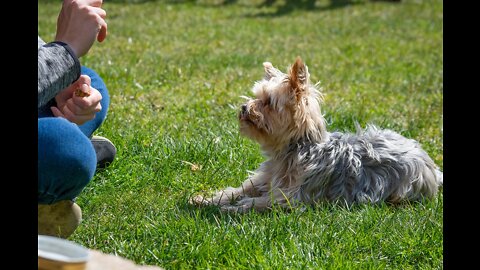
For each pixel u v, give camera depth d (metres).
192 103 8.74
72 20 3.84
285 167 5.88
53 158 3.46
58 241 2.62
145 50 13.21
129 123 7.41
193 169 6.27
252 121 5.86
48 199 3.63
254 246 4.48
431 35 17.25
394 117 8.71
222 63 11.88
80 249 2.57
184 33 16.22
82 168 3.54
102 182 5.68
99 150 5.82
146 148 6.49
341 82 11.00
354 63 12.97
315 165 5.71
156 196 5.59
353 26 18.64
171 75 10.48
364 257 4.55
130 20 18.36
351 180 5.75
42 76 3.59
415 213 5.31
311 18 20.20
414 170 5.87
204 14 20.39
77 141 3.54
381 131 6.25
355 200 5.71
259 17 20.14
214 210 5.27
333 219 5.04
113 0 22.70
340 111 8.42
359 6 22.88
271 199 5.53
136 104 8.48
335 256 4.40
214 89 9.66
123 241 4.59
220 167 6.34
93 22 3.85
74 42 3.81
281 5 22.91
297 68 5.76
